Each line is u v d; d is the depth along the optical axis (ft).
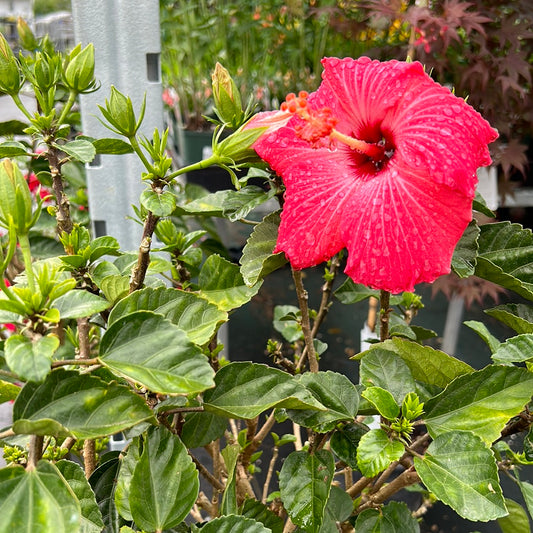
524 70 10.28
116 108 3.50
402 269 3.61
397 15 10.30
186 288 4.96
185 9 14.87
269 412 9.50
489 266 4.40
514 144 10.98
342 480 7.98
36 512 2.67
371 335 8.81
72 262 4.17
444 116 3.53
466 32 9.95
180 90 15.02
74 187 8.09
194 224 10.32
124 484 3.72
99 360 3.05
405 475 4.35
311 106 4.23
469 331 11.71
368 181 3.86
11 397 3.65
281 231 4.05
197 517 6.39
